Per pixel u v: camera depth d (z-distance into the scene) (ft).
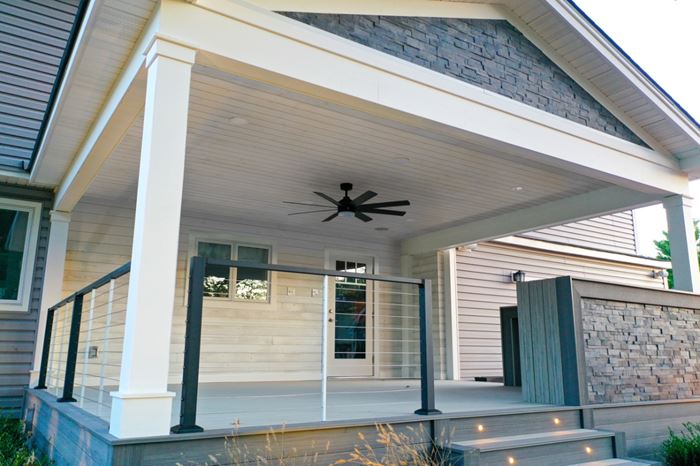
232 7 10.86
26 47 22.65
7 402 19.62
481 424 12.91
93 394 17.02
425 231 29.73
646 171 18.94
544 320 16.16
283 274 28.12
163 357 8.96
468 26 15.20
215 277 26.27
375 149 17.99
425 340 12.41
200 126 16.29
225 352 25.71
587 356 15.58
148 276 9.07
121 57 11.72
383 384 24.62
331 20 12.39
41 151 17.04
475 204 24.43
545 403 15.69
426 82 13.70
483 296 31.37
